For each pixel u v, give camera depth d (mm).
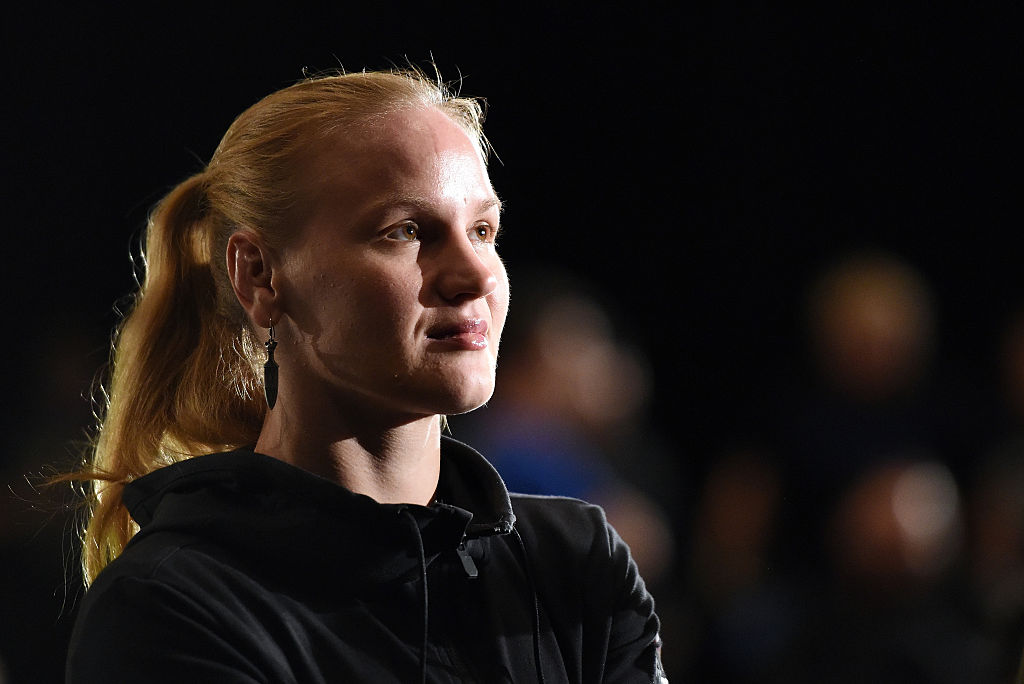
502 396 9391
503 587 3863
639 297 16828
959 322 16344
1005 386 11016
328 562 3557
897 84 16281
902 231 16547
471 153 3734
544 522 4133
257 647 3385
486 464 3975
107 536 4379
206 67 15250
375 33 15273
